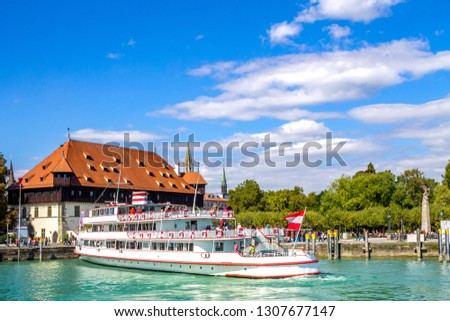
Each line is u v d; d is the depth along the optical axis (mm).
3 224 104500
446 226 88688
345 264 78875
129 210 78438
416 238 91562
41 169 125062
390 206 123438
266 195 161250
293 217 61219
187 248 66125
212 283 57656
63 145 127438
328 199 141625
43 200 120500
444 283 56875
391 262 82062
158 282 59625
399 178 188375
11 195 127625
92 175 125125
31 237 121562
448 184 139875
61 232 116375
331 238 91062
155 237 69688
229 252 61375
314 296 49531
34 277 65812
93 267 76500
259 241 65500
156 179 143375
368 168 177875
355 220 112500
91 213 84250
